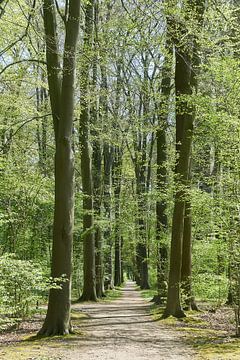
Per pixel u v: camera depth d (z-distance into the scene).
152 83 17.75
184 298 14.04
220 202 10.33
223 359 7.76
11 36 14.69
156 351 8.65
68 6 11.47
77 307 18.45
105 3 18.48
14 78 14.73
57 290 10.71
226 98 10.04
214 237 14.12
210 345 9.20
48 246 19.12
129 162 36.09
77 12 11.08
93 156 25.23
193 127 13.34
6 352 8.51
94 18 18.70
